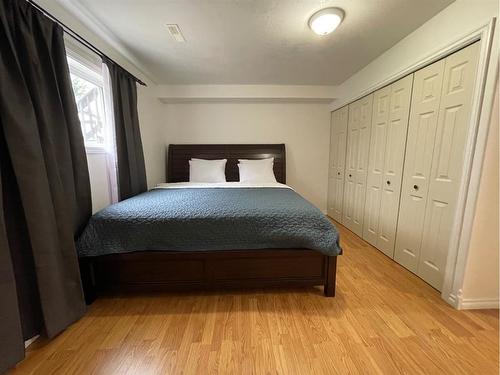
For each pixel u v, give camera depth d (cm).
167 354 123
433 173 181
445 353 123
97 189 205
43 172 122
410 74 204
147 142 309
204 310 159
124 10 172
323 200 403
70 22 167
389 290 181
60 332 138
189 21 186
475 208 147
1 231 102
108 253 157
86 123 201
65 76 150
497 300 157
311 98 350
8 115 109
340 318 150
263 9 171
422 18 179
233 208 179
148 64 271
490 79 136
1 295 103
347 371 113
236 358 121
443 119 171
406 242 212
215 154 370
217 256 167
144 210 172
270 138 385
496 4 133
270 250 168
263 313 156
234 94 342
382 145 246
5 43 111
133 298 173
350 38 210
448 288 165
